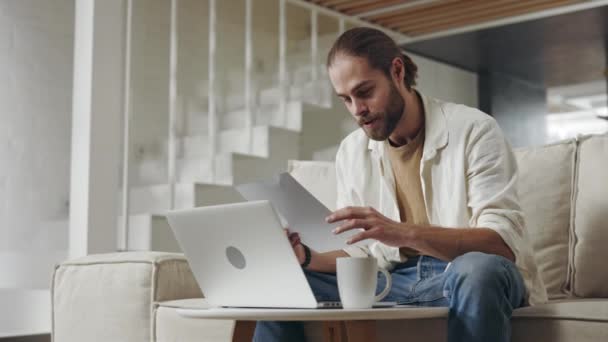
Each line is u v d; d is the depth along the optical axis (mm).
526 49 5863
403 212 1774
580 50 5898
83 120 3131
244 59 5324
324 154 5273
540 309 1407
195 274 1501
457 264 1367
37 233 4156
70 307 2113
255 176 4617
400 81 1694
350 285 1325
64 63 4344
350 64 1633
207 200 4258
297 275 1313
